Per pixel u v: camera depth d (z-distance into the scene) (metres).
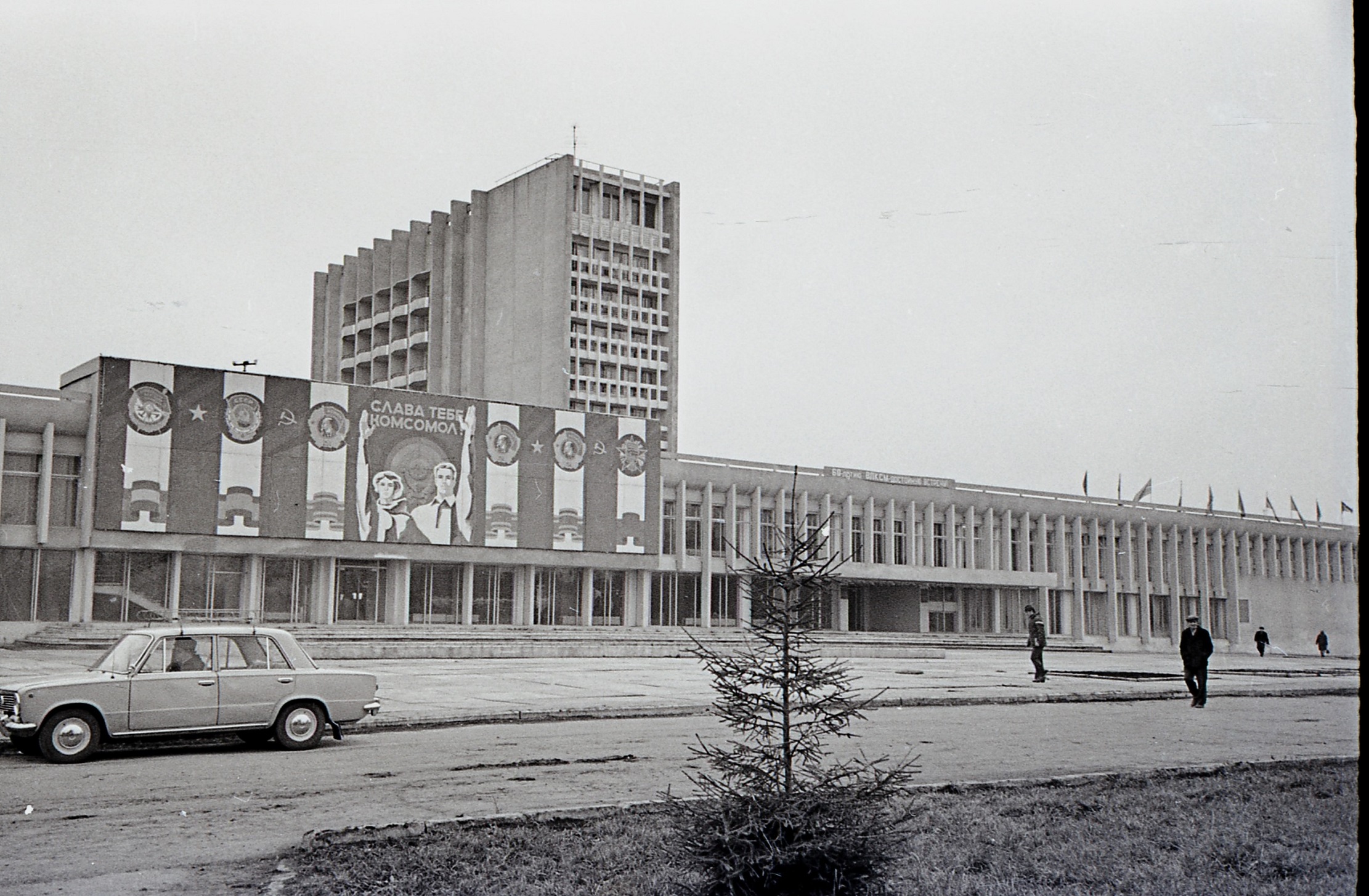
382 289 103.75
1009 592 80.19
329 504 53.44
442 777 12.25
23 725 13.45
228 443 51.22
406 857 8.05
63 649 41.69
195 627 14.88
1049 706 22.88
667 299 106.62
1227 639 85.31
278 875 7.67
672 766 13.04
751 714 6.59
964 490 76.69
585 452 61.28
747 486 67.88
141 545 49.03
